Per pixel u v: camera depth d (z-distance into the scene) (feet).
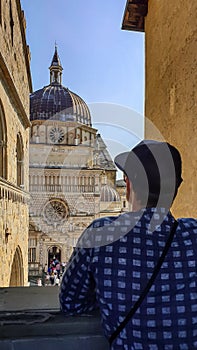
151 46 20.18
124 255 3.60
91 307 4.29
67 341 4.11
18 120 31.81
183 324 3.50
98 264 3.65
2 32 22.34
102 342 4.15
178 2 14.90
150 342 3.51
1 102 23.30
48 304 4.91
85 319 4.25
